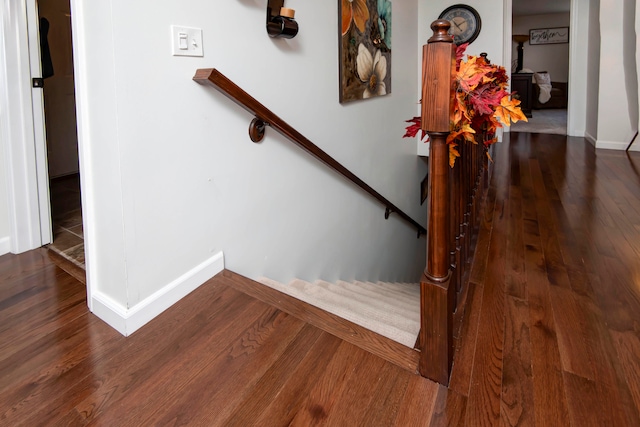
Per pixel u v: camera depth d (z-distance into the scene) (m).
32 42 2.20
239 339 1.44
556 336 1.43
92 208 1.56
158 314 1.57
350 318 1.73
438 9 4.29
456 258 1.60
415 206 4.61
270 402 1.15
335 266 2.88
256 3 1.86
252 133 1.91
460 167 1.66
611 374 1.23
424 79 1.13
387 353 1.36
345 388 1.20
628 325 1.48
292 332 1.47
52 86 3.70
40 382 1.25
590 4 5.64
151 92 1.45
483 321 1.53
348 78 2.74
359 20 2.85
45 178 2.33
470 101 1.23
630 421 1.06
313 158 2.46
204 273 1.77
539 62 10.51
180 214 1.62
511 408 1.11
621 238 2.28
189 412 1.12
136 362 1.33
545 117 8.54
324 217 2.66
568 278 1.86
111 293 1.54
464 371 1.26
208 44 1.64
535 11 9.77
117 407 1.14
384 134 3.57
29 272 2.03
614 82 4.79
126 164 1.40
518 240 2.33
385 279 3.88
